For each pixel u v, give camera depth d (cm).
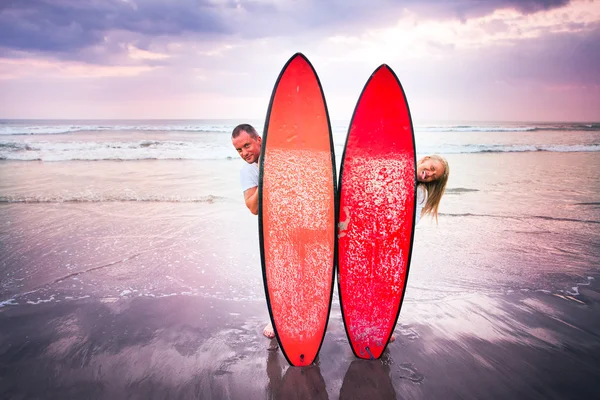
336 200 195
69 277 295
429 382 185
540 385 183
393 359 203
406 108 191
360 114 193
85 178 712
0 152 1080
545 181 714
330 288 202
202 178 726
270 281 191
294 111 189
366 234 200
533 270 318
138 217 461
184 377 187
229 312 248
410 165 196
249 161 213
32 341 213
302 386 182
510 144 1438
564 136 1777
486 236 407
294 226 194
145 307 252
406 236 199
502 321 240
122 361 198
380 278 202
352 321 202
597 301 265
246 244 373
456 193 616
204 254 346
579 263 332
